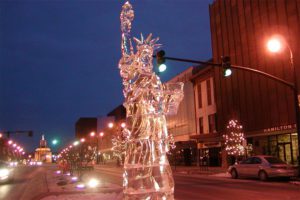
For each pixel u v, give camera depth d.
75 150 34.88
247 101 36.59
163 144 6.58
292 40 30.42
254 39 35.50
